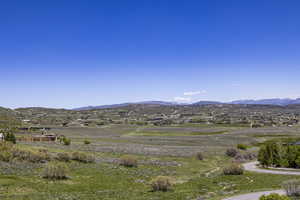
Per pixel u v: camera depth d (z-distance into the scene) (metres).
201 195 27.84
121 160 49.72
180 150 76.62
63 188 30.30
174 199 25.75
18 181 30.81
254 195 25.81
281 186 30.09
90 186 32.41
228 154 69.50
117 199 25.38
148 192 29.78
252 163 57.00
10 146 47.47
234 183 35.09
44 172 34.84
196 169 50.38
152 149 77.12
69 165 43.97
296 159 49.12
